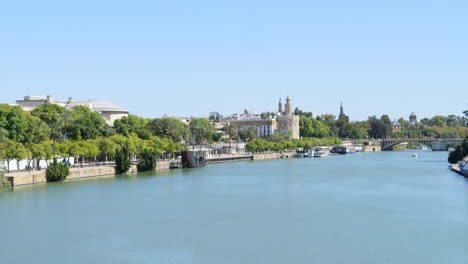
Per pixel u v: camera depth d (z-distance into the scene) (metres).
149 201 130.25
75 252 83.31
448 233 94.81
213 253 82.44
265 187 160.38
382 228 99.31
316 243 88.44
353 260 78.88
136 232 96.06
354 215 111.75
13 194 137.12
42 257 80.81
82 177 176.88
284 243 88.44
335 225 101.94
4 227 99.94
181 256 81.06
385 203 127.00
